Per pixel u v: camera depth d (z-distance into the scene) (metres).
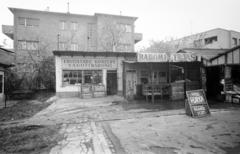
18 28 20.78
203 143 4.20
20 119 7.06
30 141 4.46
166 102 10.99
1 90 12.64
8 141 4.47
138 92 14.02
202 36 28.42
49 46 21.52
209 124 5.81
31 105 10.58
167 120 6.43
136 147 3.99
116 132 5.11
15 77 15.96
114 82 14.84
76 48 23.02
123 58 14.76
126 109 8.77
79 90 13.85
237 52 10.07
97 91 13.62
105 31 22.91
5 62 12.58
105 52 13.93
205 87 12.70
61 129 5.52
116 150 3.84
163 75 14.59
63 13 22.11
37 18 21.44
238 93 9.98
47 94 15.84
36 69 17.02
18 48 20.58
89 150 3.86
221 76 11.19
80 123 6.24
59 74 13.64
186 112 7.31
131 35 24.42
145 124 5.94
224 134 4.81
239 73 11.17
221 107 8.78
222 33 25.47
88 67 14.20
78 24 23.11
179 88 12.13
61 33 22.31
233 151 3.75
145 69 14.40
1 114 8.07
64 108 9.25
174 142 4.28
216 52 13.45
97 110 8.62
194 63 13.50
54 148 3.98
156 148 3.93
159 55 11.93
